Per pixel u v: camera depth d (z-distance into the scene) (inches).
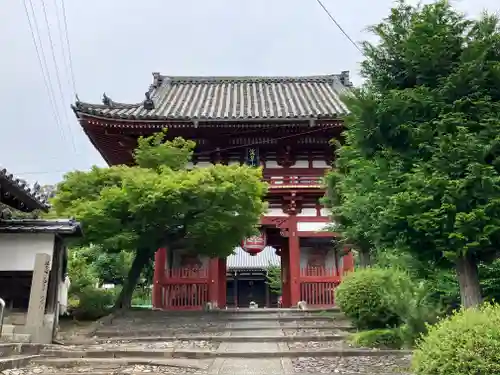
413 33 368.5
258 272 1708.9
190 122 836.0
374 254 625.9
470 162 319.6
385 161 372.8
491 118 323.9
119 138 878.4
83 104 845.8
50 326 496.1
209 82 1243.8
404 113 358.6
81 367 378.3
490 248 331.9
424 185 328.2
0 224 529.7
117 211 628.4
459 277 352.5
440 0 375.6
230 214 655.1
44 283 488.1
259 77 1254.9
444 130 338.0
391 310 494.3
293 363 395.9
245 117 831.1
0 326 399.9
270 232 984.9
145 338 524.1
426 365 254.8
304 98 1075.9
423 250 359.3
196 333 555.5
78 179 681.6
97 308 675.4
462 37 364.5
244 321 626.8
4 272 516.7
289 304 935.7
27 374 338.3
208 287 813.9
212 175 662.5
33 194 554.9
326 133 869.2
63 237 548.1
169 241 695.7
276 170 903.1
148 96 942.4
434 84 370.3
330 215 707.4
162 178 629.0
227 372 358.3
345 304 541.3
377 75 391.5
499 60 354.3
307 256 885.8
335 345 482.9
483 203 319.0
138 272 714.2
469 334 246.1
